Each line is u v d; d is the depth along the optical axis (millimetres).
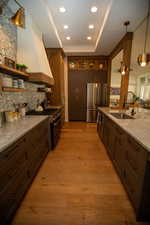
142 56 2029
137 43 3346
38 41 2598
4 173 1037
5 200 1056
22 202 1426
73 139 3396
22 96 2471
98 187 1668
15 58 2197
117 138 1889
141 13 2107
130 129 1500
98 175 1919
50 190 1612
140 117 2250
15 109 2197
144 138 1196
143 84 6355
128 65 2951
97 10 2348
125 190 1581
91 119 5223
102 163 2250
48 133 2609
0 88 1451
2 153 1006
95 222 1214
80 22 2785
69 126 4656
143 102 4664
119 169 1797
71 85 5172
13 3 1910
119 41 3371
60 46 3779
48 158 2422
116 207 1370
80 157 2461
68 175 1919
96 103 5078
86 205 1395
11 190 1152
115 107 3680
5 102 1896
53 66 4059
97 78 5078
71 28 3082
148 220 1215
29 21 2188
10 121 1876
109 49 4078
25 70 2146
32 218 1248
